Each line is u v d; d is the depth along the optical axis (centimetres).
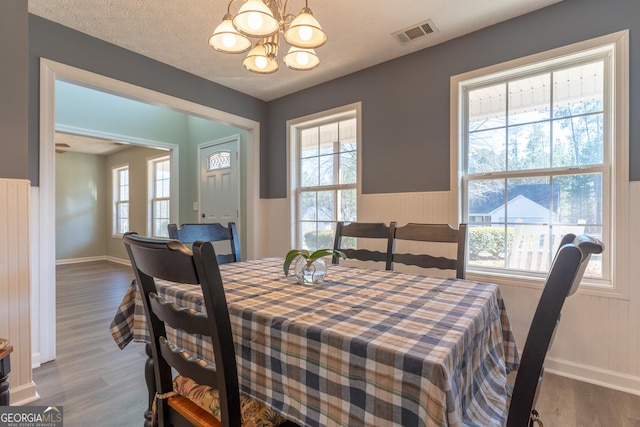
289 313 97
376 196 284
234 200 412
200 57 269
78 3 200
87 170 690
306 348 84
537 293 209
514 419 77
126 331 140
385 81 279
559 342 201
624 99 182
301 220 355
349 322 89
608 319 186
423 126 258
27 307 171
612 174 187
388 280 145
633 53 180
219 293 75
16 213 168
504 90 229
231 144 418
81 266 614
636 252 179
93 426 151
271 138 371
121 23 222
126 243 91
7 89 167
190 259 72
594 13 191
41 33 214
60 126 372
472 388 88
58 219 651
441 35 238
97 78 239
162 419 105
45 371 203
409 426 68
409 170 265
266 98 364
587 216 200
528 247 219
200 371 84
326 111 320
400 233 189
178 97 289
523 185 221
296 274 140
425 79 257
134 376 198
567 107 206
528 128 220
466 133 244
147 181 590
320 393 82
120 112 426
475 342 93
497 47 224
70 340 253
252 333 97
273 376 92
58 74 221
